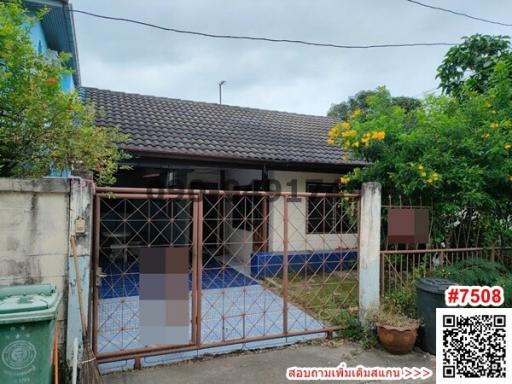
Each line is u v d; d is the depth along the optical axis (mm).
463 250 4844
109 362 3203
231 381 3168
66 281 2922
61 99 3123
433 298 3814
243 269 7371
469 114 5043
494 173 4625
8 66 2938
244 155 7145
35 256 2840
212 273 7070
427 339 3836
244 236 7926
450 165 4715
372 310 4098
